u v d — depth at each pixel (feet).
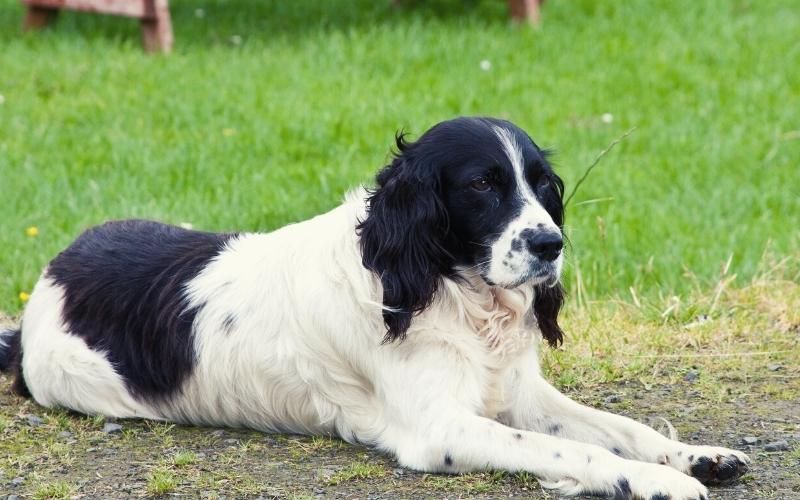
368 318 25.13
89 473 24.09
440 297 25.04
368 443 25.88
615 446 24.84
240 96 63.26
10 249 41.22
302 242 26.78
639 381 30.42
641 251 42.78
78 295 28.71
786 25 82.17
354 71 68.85
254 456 25.25
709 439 26.05
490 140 24.64
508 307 25.57
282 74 67.92
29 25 77.05
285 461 24.88
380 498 22.58
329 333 25.62
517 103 64.13
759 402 28.60
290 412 26.55
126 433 26.78
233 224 44.06
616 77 69.87
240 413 27.02
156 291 27.84
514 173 24.56
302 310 25.91
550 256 24.09
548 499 22.38
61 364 28.14
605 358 31.83
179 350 27.17
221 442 26.30
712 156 55.88
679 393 29.45
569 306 36.55
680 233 45.06
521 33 78.18
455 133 24.79
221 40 77.36
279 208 45.62
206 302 27.14
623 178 51.98
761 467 24.18
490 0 87.86
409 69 70.08
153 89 64.18
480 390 25.27
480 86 66.90
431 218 24.56
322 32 76.02
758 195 50.21
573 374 30.48
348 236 25.94
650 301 36.86
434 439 23.84
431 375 24.50
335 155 54.70
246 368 26.50
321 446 25.91
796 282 39.19
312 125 58.18
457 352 24.86
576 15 84.33
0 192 47.14
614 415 25.32
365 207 25.91
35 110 59.77
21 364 29.45
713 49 75.77
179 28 80.89
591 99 65.46
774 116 63.31
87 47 72.13
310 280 26.02
